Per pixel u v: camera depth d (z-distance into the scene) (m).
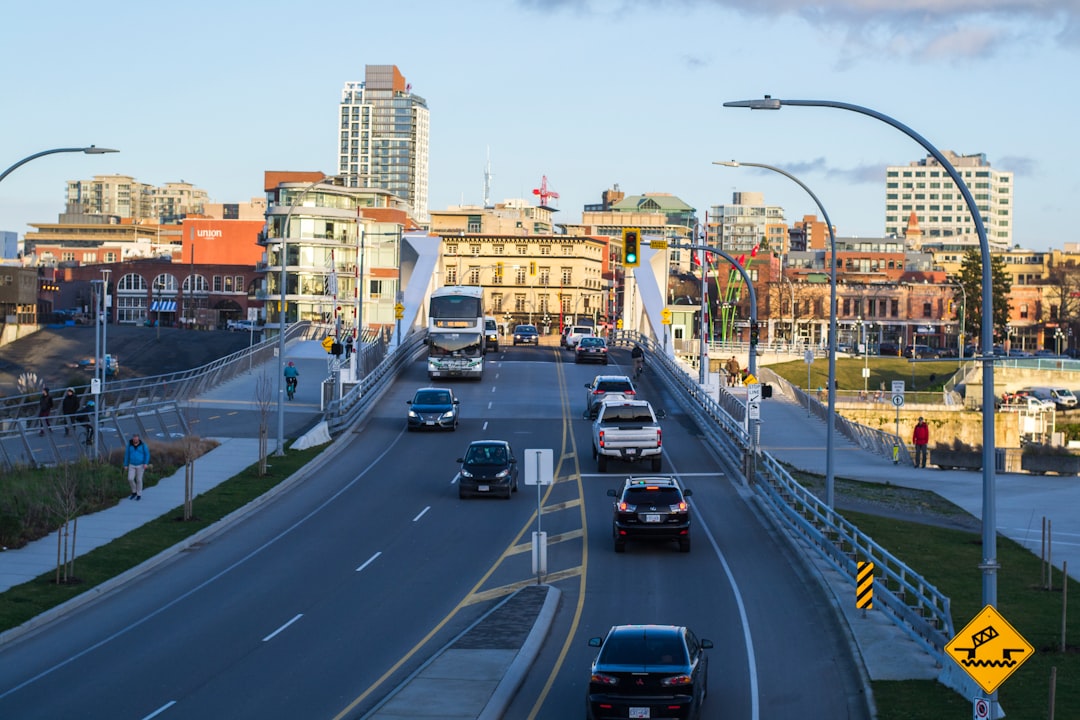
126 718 18.84
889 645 23.52
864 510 43.19
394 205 165.38
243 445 51.62
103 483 40.00
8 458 40.97
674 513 32.94
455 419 56.31
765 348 123.06
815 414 73.88
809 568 30.95
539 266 169.38
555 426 58.19
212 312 160.12
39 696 20.14
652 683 17.84
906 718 18.61
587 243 173.38
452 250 170.00
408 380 74.62
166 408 57.31
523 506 40.62
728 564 32.06
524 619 25.64
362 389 62.50
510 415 61.44
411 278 102.25
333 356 67.88
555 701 20.25
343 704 19.67
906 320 166.88
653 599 28.06
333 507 40.38
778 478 39.81
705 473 46.88
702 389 61.91
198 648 23.50
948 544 36.59
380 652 23.23
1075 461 55.78
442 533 36.22
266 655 22.95
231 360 77.12
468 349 72.94
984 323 20.23
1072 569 33.38
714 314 169.62
